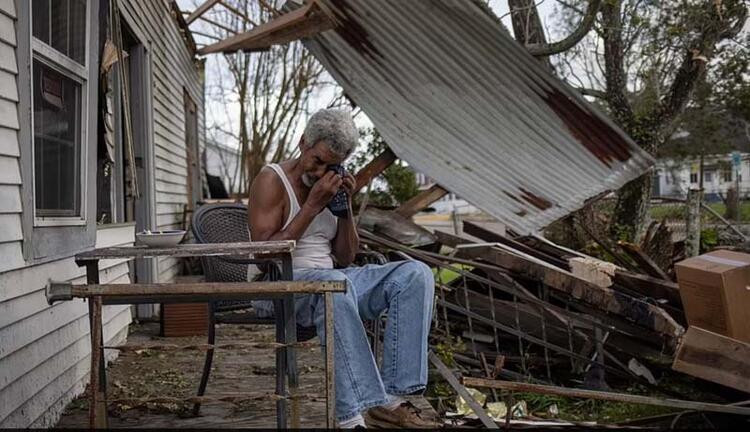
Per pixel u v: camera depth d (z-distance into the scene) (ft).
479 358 15.83
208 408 11.07
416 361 8.71
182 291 6.95
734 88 47.01
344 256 9.86
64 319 11.50
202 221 10.76
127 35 19.43
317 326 8.52
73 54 11.31
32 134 9.46
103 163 15.30
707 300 12.89
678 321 15.19
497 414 12.12
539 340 15.47
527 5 26.99
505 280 15.94
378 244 17.12
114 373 13.80
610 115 29.91
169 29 26.94
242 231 11.28
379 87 20.84
